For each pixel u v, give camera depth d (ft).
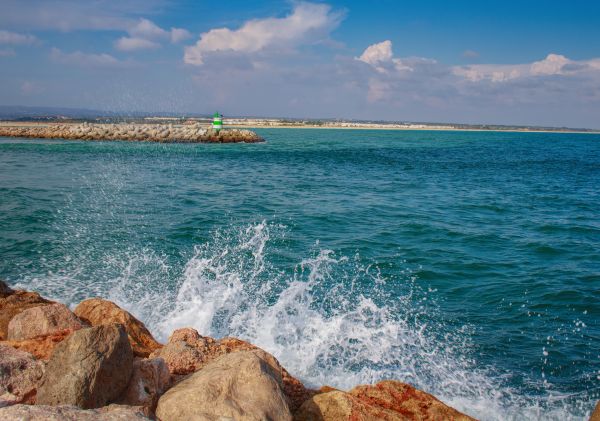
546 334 27.96
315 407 16.37
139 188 79.00
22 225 49.83
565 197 83.66
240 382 14.73
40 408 11.60
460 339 27.22
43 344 19.34
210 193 76.95
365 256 42.78
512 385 22.88
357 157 169.07
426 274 38.17
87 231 48.70
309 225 55.16
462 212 66.18
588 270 39.78
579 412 20.94
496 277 37.68
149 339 23.56
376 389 18.29
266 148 203.82
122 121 396.57
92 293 32.81
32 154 139.95
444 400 21.58
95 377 14.24
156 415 14.28
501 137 490.08
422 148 243.81
